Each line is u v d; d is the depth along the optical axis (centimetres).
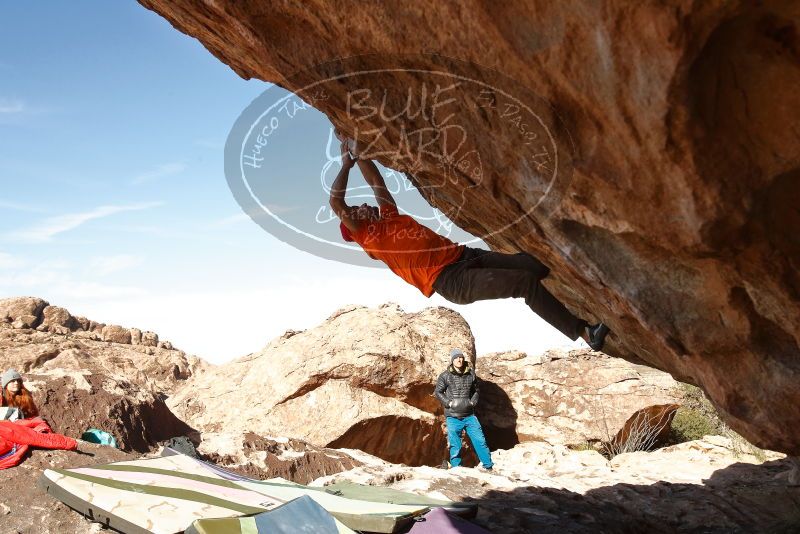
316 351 1327
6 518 448
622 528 641
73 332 2014
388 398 1289
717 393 305
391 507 518
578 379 1550
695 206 225
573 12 196
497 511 606
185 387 1494
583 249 281
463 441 1371
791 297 258
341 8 238
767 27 199
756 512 741
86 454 578
